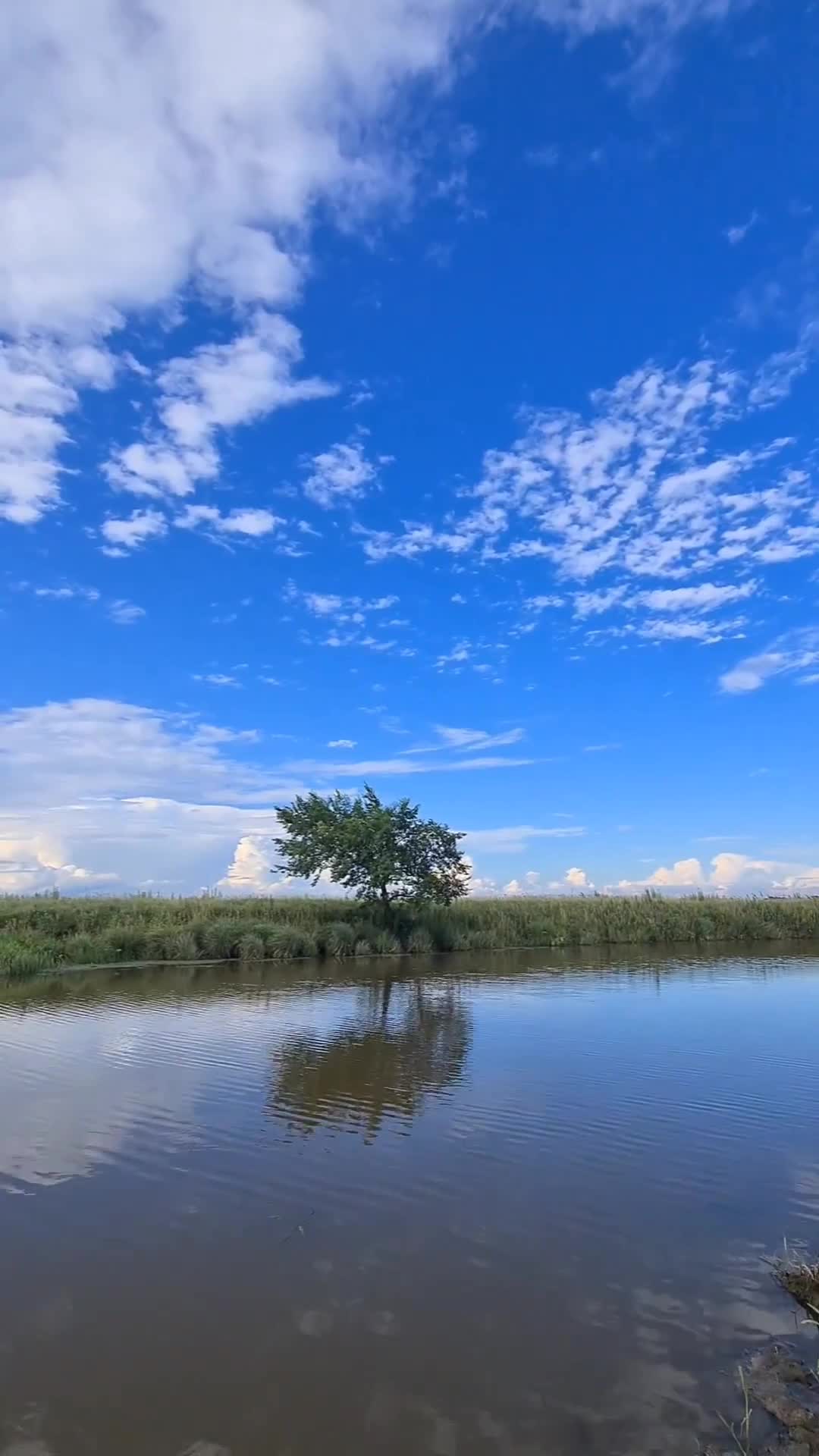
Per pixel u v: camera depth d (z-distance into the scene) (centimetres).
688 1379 583
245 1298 684
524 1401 559
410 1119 1152
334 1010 2033
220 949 3262
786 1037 1716
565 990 2423
